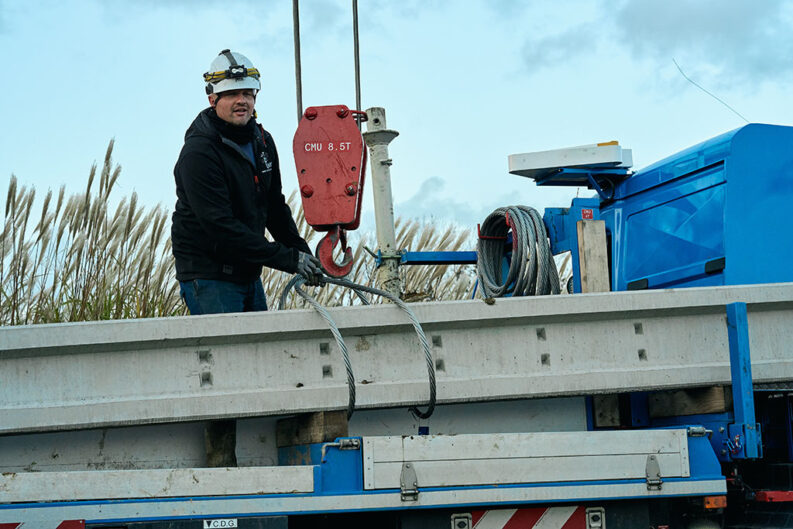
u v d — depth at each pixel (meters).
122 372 3.51
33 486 3.17
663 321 4.00
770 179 4.59
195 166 3.93
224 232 3.92
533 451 3.53
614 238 5.23
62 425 3.43
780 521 3.90
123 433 3.66
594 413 4.16
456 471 3.46
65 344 3.43
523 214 5.25
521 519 3.57
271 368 3.64
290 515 3.35
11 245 7.28
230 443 3.65
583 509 3.62
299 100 4.77
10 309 7.24
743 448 3.81
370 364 3.73
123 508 3.20
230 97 4.02
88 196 7.53
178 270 4.12
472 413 4.02
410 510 3.49
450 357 3.80
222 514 3.27
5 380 3.42
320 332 3.66
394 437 3.43
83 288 7.47
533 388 3.83
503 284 5.75
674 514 3.76
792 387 4.14
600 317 3.92
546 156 5.23
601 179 5.31
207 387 3.57
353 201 4.14
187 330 3.52
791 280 4.51
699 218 4.66
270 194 4.48
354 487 3.39
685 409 4.14
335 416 3.67
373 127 5.78
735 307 3.89
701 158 4.69
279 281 8.51
